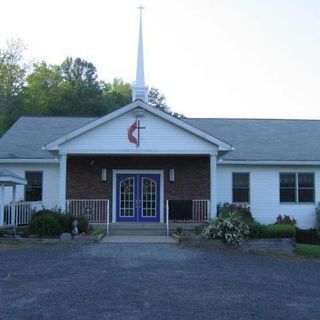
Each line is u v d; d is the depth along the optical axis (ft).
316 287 39.22
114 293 34.22
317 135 97.76
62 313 28.99
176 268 45.06
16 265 45.62
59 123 98.48
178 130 71.56
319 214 84.38
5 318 27.94
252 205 86.22
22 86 222.48
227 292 35.55
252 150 89.15
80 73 237.45
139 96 83.51
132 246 58.85
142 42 84.64
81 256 51.06
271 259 54.90
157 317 28.32
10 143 88.02
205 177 81.25
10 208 70.28
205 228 63.36
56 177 83.41
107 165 80.74
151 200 80.53
